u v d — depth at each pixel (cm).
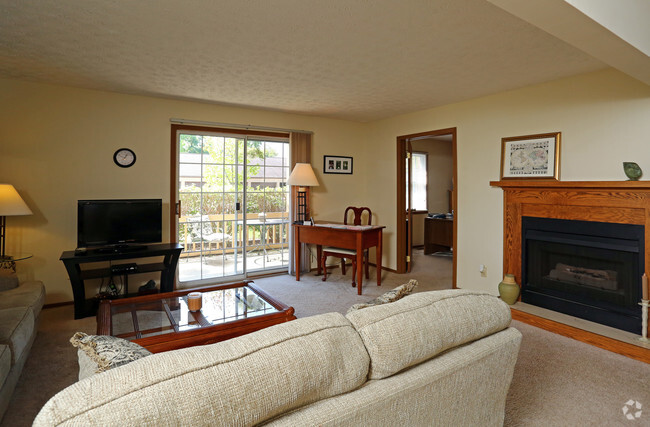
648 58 194
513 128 373
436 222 682
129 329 220
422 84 354
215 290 303
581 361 250
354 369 96
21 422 185
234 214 479
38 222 359
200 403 71
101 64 301
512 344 133
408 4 200
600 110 308
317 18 217
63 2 200
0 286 279
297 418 85
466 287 425
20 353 206
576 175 324
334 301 387
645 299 260
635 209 273
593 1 150
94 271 360
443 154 807
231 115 458
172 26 229
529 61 288
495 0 135
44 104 357
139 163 405
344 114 507
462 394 119
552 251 330
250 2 199
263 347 87
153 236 391
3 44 260
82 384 71
